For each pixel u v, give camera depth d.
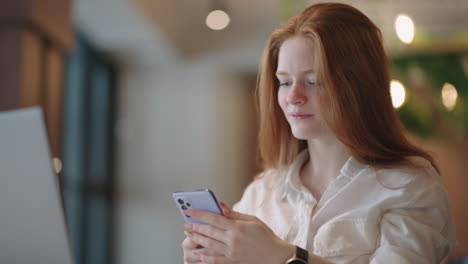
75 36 5.12
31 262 1.11
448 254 1.28
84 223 5.51
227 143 6.32
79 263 5.41
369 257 1.24
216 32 6.12
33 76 2.69
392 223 1.23
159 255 6.24
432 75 4.64
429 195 1.23
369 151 1.25
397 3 4.93
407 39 3.19
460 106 4.64
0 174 1.10
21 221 1.10
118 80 6.45
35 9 2.58
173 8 5.29
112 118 6.35
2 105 2.54
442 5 5.05
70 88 5.05
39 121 1.08
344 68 1.23
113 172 6.36
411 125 4.72
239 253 1.13
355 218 1.26
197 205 1.17
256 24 6.02
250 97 6.46
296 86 1.25
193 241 1.23
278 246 1.13
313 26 1.24
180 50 6.01
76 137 5.24
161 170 6.34
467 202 6.11
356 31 1.27
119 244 6.29
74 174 5.22
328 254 1.25
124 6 4.45
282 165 1.49
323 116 1.23
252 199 1.51
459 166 6.11
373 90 1.27
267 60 1.41
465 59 4.70
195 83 6.35
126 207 6.34
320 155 1.38
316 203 1.35
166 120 6.37
